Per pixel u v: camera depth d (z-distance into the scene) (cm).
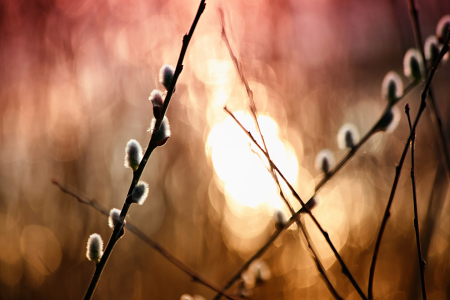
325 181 225
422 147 602
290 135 673
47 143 591
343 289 512
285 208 321
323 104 712
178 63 160
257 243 594
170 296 543
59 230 543
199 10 159
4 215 577
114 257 551
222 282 546
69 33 618
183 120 680
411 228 523
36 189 575
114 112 634
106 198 587
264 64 657
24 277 530
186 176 657
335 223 661
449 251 418
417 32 219
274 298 492
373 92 761
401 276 488
